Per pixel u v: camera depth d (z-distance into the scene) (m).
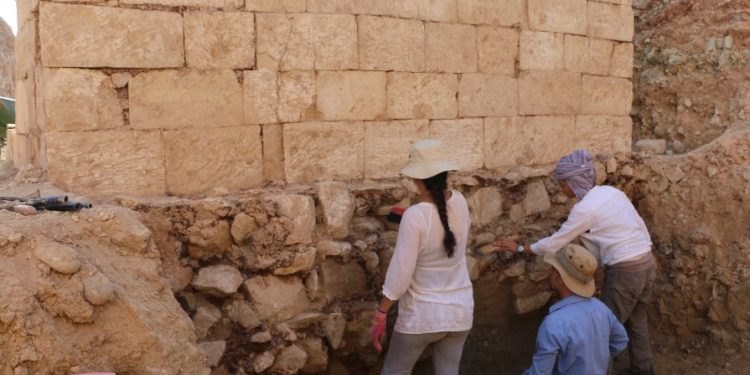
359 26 4.39
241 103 4.06
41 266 2.61
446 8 4.77
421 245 3.38
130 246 3.15
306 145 4.29
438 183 3.38
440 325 3.42
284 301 3.91
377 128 4.54
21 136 4.88
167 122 3.86
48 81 3.55
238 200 3.82
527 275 5.25
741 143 5.79
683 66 7.28
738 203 5.56
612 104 5.93
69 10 3.56
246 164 4.11
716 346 5.46
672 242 5.86
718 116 6.77
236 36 4.00
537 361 3.50
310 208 3.98
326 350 4.07
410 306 3.45
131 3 3.71
